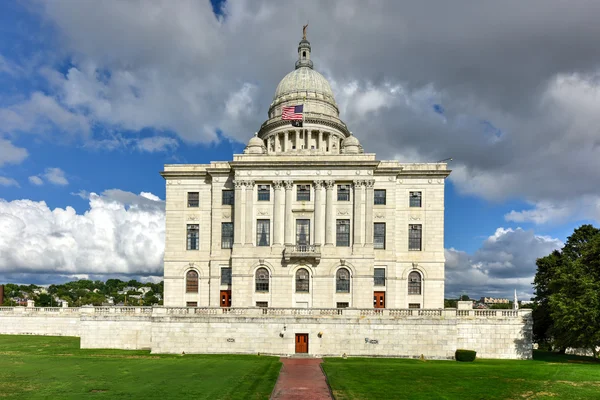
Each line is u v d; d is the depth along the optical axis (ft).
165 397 85.87
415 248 204.85
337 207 198.59
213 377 106.22
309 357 148.56
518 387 97.81
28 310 214.90
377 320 152.87
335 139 270.26
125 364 125.29
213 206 207.92
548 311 176.86
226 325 154.20
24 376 105.40
